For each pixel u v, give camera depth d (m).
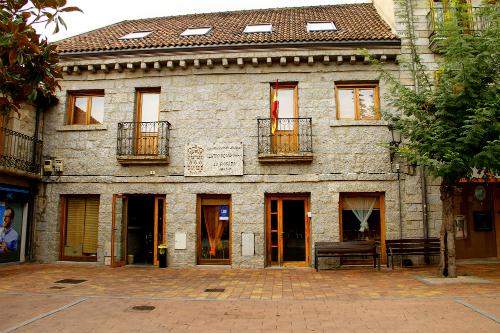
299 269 10.93
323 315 5.96
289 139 11.62
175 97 12.13
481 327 5.23
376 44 11.48
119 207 11.84
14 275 9.80
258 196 11.47
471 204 12.38
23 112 11.86
